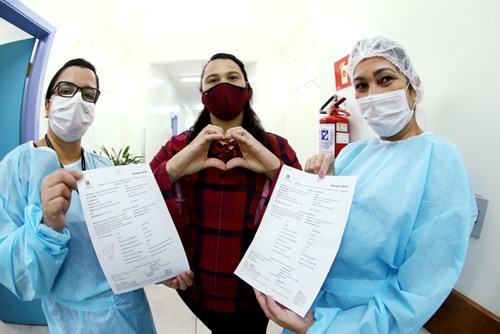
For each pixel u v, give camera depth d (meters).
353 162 0.72
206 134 0.66
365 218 0.53
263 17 2.56
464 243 0.44
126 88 3.09
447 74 0.70
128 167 0.59
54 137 0.76
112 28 2.72
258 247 0.58
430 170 0.52
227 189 0.74
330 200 0.54
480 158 0.62
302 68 2.77
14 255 0.53
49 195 0.50
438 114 0.73
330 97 1.35
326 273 0.49
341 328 0.46
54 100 0.72
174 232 0.61
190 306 0.85
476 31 0.62
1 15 1.46
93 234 0.54
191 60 3.13
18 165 0.63
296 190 0.59
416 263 0.47
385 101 0.63
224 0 2.29
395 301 0.46
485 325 0.59
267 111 3.16
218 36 2.94
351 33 1.18
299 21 2.64
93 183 0.55
